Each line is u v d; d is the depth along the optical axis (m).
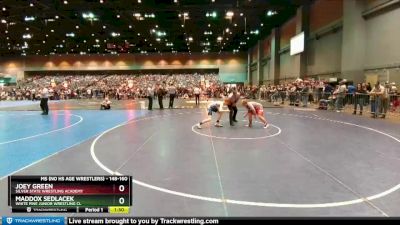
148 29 43.78
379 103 16.83
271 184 5.72
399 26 19.16
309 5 32.47
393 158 7.68
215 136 11.03
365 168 6.78
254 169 6.71
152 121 15.98
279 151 8.49
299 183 5.77
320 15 29.89
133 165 7.11
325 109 22.14
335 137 10.70
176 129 12.89
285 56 40.41
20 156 8.12
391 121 15.16
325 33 28.83
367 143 9.62
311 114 18.86
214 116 18.31
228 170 6.65
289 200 4.95
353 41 23.34
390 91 18.02
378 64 21.45
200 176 6.23
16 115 20.44
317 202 4.86
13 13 33.00
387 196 5.10
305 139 10.34
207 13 33.25
